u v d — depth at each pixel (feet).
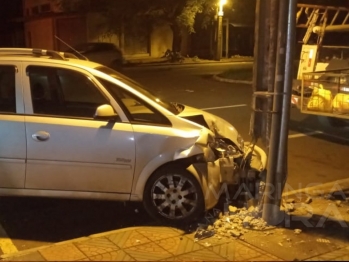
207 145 19.07
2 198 22.15
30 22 113.80
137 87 20.70
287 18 17.20
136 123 18.92
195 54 112.88
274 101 17.81
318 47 37.27
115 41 103.91
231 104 46.98
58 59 19.90
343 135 34.73
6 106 18.93
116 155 18.67
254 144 20.90
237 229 18.08
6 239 18.30
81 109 19.06
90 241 17.10
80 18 102.01
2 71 19.16
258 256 16.10
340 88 28.76
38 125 18.65
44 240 18.26
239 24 112.78
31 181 18.90
